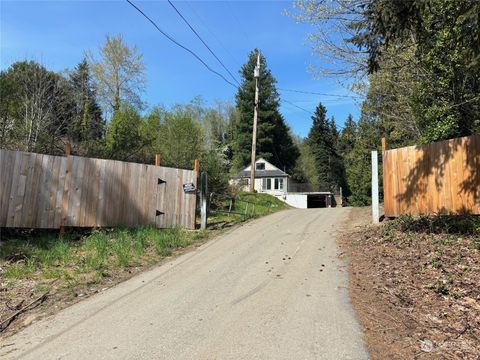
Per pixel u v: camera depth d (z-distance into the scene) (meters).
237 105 59.97
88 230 10.91
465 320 4.97
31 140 15.95
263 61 59.09
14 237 9.76
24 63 19.77
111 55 40.16
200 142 21.92
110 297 6.51
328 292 6.26
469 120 11.43
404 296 5.88
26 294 6.63
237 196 22.58
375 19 7.79
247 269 8.06
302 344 4.46
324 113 62.41
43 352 4.56
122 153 18.09
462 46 8.29
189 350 4.43
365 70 13.62
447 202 9.98
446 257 7.22
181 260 9.11
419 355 4.20
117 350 4.50
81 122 26.42
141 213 11.81
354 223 13.09
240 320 5.24
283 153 61.47
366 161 38.72
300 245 10.24
